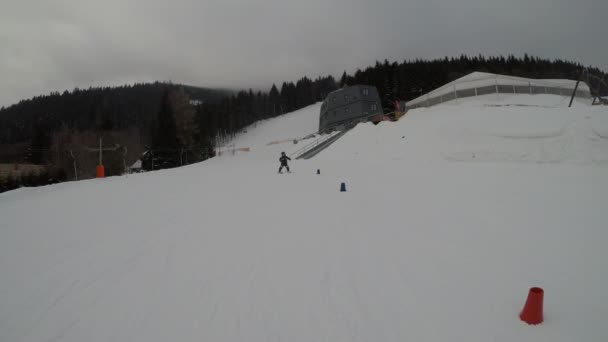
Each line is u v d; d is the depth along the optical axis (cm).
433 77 6812
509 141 1733
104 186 1353
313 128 6556
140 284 388
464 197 907
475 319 318
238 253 486
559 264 441
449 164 1731
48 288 384
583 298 354
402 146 2195
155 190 1168
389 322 311
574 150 1520
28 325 310
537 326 305
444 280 399
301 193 1030
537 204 783
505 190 976
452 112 2523
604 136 1491
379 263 449
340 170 1781
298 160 2558
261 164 2530
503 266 439
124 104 9719
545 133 1658
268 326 303
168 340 283
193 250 501
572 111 1789
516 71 7331
